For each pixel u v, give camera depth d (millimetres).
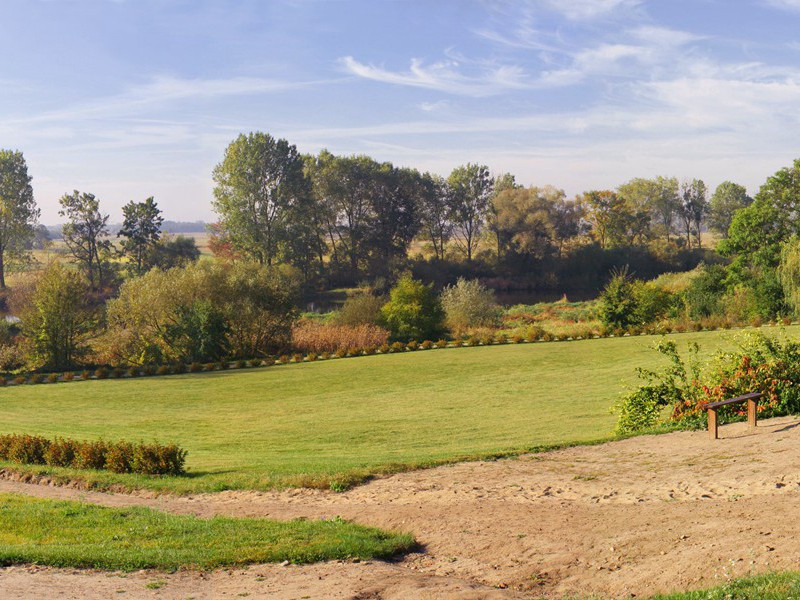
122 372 42438
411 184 104062
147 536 11344
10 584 8758
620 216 110812
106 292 83875
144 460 17312
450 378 34719
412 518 11227
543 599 7617
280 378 37812
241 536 10938
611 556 8508
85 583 8867
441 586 8195
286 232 90375
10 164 88500
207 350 47031
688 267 96625
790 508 8859
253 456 19734
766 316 48062
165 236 96625
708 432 15164
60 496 15398
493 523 10469
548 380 32125
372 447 20344
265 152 89438
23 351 49844
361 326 52281
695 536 8523
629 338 44594
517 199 98000
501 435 20766
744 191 125875
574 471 13219
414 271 93250
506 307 79562
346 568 9180
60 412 30484
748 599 6258
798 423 14594
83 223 89688
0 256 86500
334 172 99438
